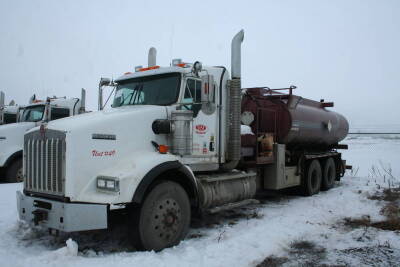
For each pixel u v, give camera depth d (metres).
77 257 4.48
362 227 6.31
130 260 4.39
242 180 7.07
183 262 4.43
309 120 10.02
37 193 5.03
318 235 5.83
